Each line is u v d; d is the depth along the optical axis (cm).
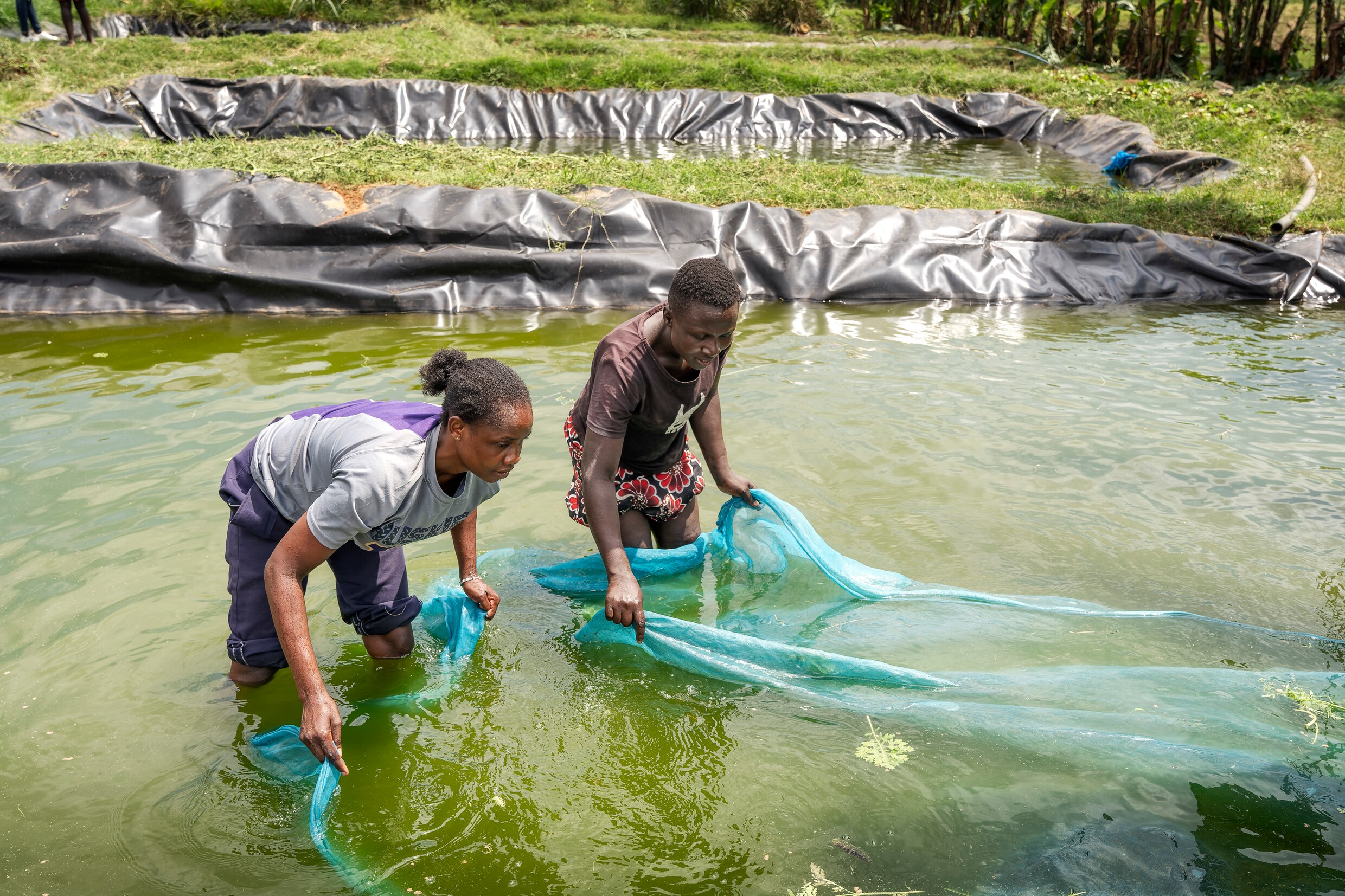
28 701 319
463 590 358
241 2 1917
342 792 286
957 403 582
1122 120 1412
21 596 371
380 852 263
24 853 260
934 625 367
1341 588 387
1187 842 262
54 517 427
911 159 1365
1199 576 397
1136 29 1816
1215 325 748
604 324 738
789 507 394
